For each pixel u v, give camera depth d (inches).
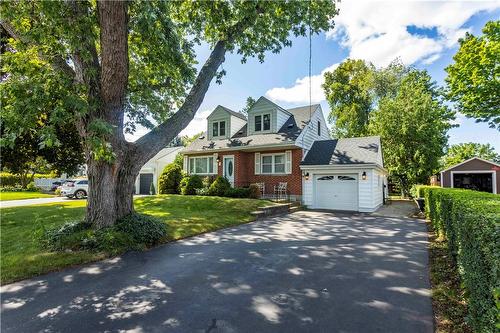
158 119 342.0
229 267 194.5
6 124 192.9
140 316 123.2
